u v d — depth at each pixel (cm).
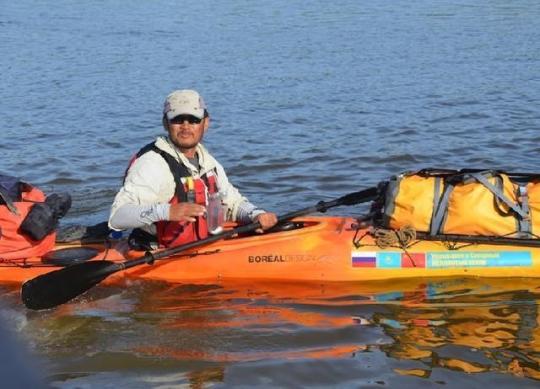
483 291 467
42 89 1363
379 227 508
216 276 501
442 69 1542
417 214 485
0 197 490
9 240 489
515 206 475
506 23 2362
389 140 938
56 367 376
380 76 1465
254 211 509
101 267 457
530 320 425
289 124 1049
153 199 470
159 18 2720
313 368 372
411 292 471
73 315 444
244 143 938
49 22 2602
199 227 492
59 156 882
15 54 1847
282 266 498
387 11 2789
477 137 948
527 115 1084
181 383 359
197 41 2070
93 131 1027
